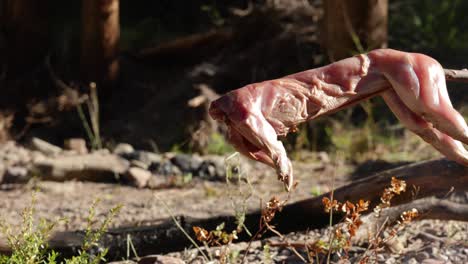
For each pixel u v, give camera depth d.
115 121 14.38
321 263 5.76
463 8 17.05
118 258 6.23
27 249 5.21
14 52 15.28
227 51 15.31
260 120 3.82
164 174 11.49
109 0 14.71
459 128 4.01
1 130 14.04
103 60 14.88
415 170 6.11
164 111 14.30
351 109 13.45
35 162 11.24
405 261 5.76
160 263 5.84
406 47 15.72
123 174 11.17
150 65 15.68
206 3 17.66
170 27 17.69
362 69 4.11
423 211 6.45
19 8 15.23
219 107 3.85
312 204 6.45
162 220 7.78
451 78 4.23
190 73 14.88
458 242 6.29
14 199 9.95
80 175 11.19
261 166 11.47
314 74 4.07
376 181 6.23
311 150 12.65
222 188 10.35
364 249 6.00
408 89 4.06
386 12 13.35
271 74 14.70
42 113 14.49
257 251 6.24
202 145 12.96
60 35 16.09
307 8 15.20
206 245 5.43
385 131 12.91
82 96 14.52
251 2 16.44
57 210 9.16
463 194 6.86
